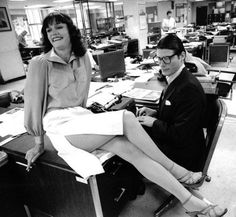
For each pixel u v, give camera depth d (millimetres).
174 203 1547
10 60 6250
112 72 2463
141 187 1655
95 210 1186
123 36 7020
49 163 1150
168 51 1248
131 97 1771
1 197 1319
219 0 14148
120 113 1157
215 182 1786
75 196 1206
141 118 1435
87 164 1063
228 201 1595
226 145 2238
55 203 1338
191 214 1265
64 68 1265
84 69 1372
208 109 1362
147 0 10164
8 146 1268
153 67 2725
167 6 12625
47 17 1228
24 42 7805
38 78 1183
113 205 1338
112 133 1119
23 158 1221
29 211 1546
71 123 1188
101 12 11641
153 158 1215
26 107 1194
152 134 1462
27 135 1379
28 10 10258
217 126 1130
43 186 1304
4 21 5965
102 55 2330
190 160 1376
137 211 1592
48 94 1260
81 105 1423
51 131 1219
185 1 13664
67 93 1277
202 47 4801
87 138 1147
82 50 1361
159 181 1188
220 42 5102
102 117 1165
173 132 1287
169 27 6684
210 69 2387
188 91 1233
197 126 1293
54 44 1227
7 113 1709
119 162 1302
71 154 1142
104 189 1207
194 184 1312
